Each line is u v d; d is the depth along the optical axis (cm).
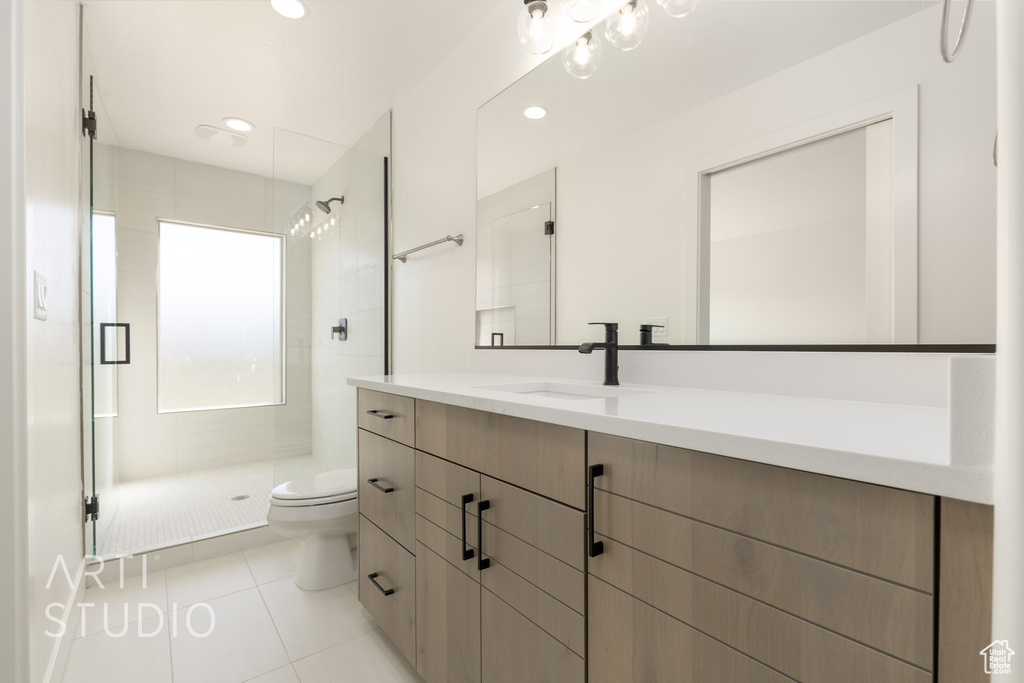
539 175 174
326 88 247
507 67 187
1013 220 37
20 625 95
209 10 188
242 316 383
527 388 148
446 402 121
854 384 100
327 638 163
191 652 155
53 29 138
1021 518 37
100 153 232
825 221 104
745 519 64
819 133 105
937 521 48
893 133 95
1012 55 37
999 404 40
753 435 62
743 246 118
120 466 329
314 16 193
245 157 346
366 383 164
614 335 141
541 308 174
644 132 141
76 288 186
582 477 87
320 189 269
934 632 48
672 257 134
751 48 117
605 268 152
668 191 135
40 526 117
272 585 201
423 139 239
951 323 88
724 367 122
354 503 196
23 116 95
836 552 55
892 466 50
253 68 228
